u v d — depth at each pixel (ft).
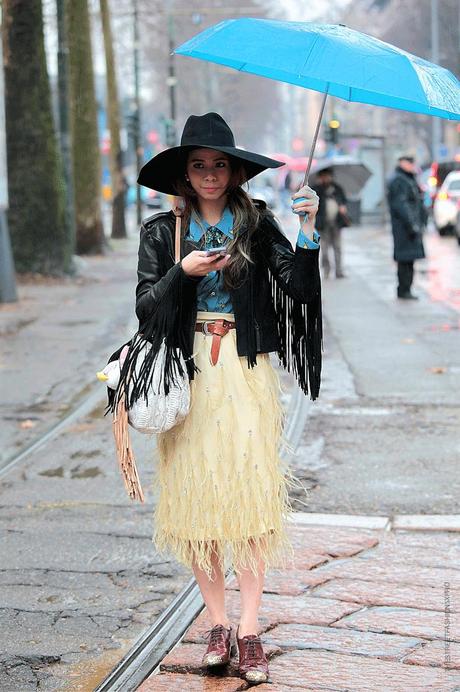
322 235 117.39
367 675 23.56
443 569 29.96
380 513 35.40
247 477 23.26
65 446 45.85
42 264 120.78
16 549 32.94
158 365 22.53
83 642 26.37
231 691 23.09
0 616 27.89
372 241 189.88
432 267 129.08
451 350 67.05
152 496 38.11
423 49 359.25
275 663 24.31
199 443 23.30
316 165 175.32
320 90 22.63
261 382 23.66
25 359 68.74
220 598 24.49
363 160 246.06
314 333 23.48
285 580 29.14
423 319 81.41
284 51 21.54
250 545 23.72
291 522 34.12
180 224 23.53
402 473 40.11
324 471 40.50
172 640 26.11
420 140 436.35
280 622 26.48
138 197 258.78
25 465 42.86
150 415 22.57
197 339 23.40
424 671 23.67
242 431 23.32
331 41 21.43
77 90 158.61
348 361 63.93
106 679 24.27
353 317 83.35
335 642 25.27
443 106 21.35
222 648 23.97
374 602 27.63
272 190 391.04
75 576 30.68
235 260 22.93
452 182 195.21
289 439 45.29
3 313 91.97
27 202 119.96
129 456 23.16
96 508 36.96
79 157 159.53
